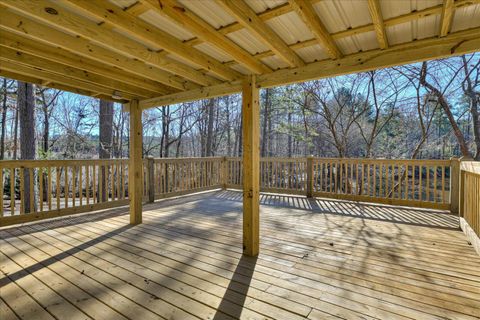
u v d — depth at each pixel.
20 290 2.26
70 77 3.21
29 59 2.76
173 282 2.39
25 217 4.25
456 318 1.86
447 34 2.25
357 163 5.93
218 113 16.52
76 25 2.02
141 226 4.18
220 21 2.10
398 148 12.12
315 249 3.19
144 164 6.06
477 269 2.63
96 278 2.47
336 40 2.42
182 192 6.92
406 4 1.86
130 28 2.04
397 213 4.93
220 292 2.22
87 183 5.01
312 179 6.44
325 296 2.15
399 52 2.45
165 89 3.86
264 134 14.25
